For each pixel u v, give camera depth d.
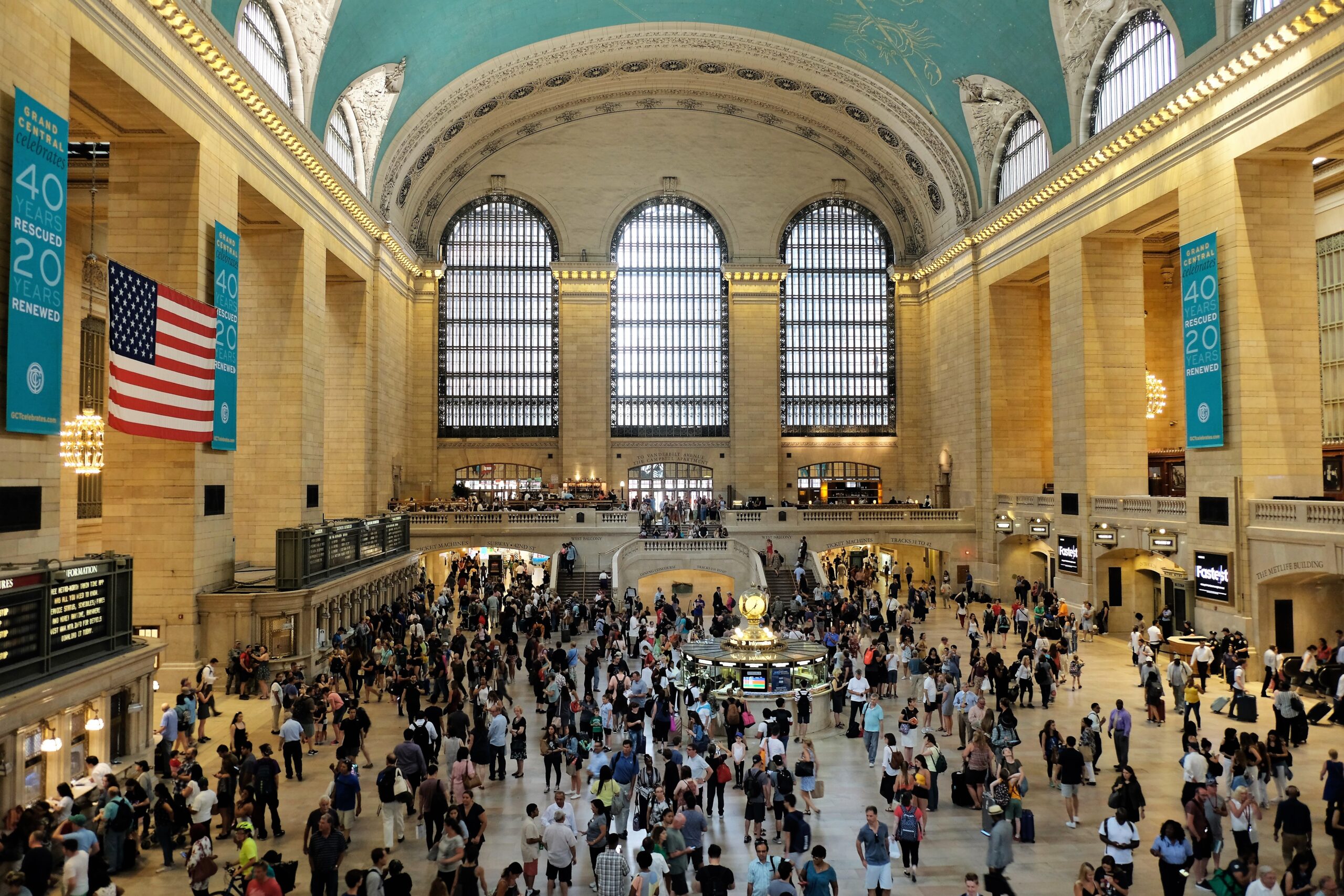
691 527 39.28
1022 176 36.84
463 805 10.78
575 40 38.94
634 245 48.41
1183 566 26.23
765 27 38.34
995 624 27.81
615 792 12.52
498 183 47.28
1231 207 23.84
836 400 48.62
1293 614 22.88
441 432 47.34
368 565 28.84
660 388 48.56
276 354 27.94
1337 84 20.33
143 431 17.91
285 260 28.19
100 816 11.63
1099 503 30.58
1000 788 11.64
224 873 11.60
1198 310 25.05
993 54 33.25
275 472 27.61
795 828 11.24
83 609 13.98
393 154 37.44
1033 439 38.69
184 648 20.58
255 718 19.08
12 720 11.80
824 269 48.69
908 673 21.89
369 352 37.06
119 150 21.16
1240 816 11.24
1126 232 30.56
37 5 15.05
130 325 17.44
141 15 18.59
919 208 46.44
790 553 38.84
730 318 47.91
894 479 48.38
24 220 14.26
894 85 39.06
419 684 19.50
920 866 11.96
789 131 47.91
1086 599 31.11
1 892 9.41
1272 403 23.50
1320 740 17.42
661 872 10.01
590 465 46.94
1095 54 30.02
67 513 25.75
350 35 28.88
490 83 39.69
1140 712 19.89
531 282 47.84
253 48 25.23
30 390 14.36
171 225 21.11
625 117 47.50
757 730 18.36
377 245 37.50
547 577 36.72
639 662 24.73
